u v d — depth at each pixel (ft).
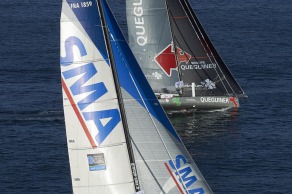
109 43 201.16
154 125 213.46
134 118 213.87
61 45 199.62
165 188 212.84
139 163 213.05
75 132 201.67
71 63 199.72
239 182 409.28
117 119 201.26
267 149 474.49
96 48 199.52
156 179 212.64
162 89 587.68
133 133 214.07
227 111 574.15
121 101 202.28
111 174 201.98
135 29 582.35
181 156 212.84
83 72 199.72
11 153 457.27
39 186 397.19
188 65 582.76
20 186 397.60
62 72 200.13
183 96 581.12
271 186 402.93
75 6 198.49
